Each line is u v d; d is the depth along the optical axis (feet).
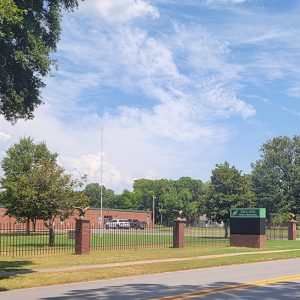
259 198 268.62
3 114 59.00
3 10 41.96
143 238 139.74
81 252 82.43
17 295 41.34
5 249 91.45
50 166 104.58
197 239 135.74
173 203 394.73
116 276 55.01
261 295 38.78
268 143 289.53
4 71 51.67
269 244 115.44
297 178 266.98
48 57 54.90
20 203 101.50
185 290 42.01
